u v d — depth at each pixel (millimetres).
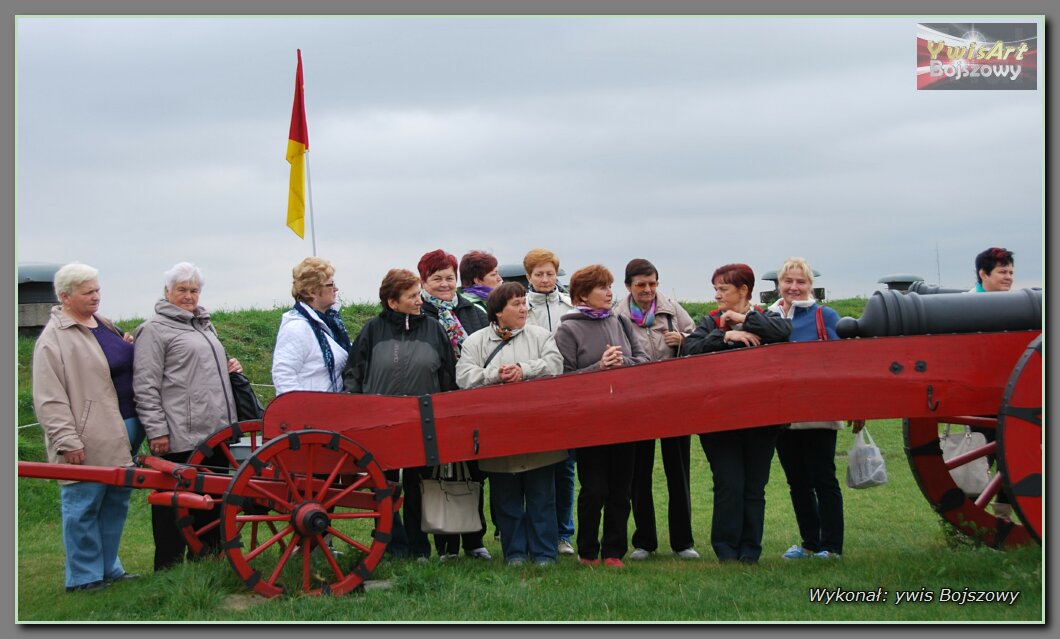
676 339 7391
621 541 7082
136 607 6160
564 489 8016
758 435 6910
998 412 6266
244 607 6098
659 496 11133
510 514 6992
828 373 6582
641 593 6156
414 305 6953
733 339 6777
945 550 7164
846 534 8461
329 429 6586
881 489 10711
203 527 7137
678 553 7492
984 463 7871
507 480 6988
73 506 6832
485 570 6773
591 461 7023
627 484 7074
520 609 5926
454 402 6652
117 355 7082
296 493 6258
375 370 6883
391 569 6648
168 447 6992
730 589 6242
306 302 7238
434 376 6945
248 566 6133
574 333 7023
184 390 7051
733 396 6598
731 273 6980
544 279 7840
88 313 6973
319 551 6879
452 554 7516
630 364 6980
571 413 6633
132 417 7141
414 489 7211
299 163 9609
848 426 13688
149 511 9859
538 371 6781
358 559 6727
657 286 7641
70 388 6809
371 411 6625
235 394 7500
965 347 6578
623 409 6633
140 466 7234
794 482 7445
